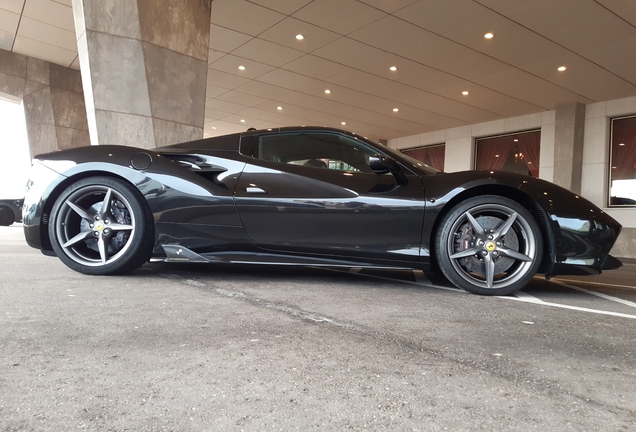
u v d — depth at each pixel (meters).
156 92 5.25
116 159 2.50
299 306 1.85
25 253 3.70
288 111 12.32
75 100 11.73
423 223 2.35
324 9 6.50
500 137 12.76
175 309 1.72
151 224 2.50
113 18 4.96
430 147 14.59
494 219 2.37
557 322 1.71
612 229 2.32
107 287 2.14
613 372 1.16
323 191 2.44
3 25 8.85
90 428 0.79
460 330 1.54
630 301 2.30
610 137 10.48
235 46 7.94
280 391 0.98
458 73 8.85
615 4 6.01
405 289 2.40
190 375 1.05
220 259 2.48
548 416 0.89
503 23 6.69
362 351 1.27
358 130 14.27
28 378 1.01
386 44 7.62
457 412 0.90
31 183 2.56
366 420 0.85
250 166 2.55
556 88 9.55
